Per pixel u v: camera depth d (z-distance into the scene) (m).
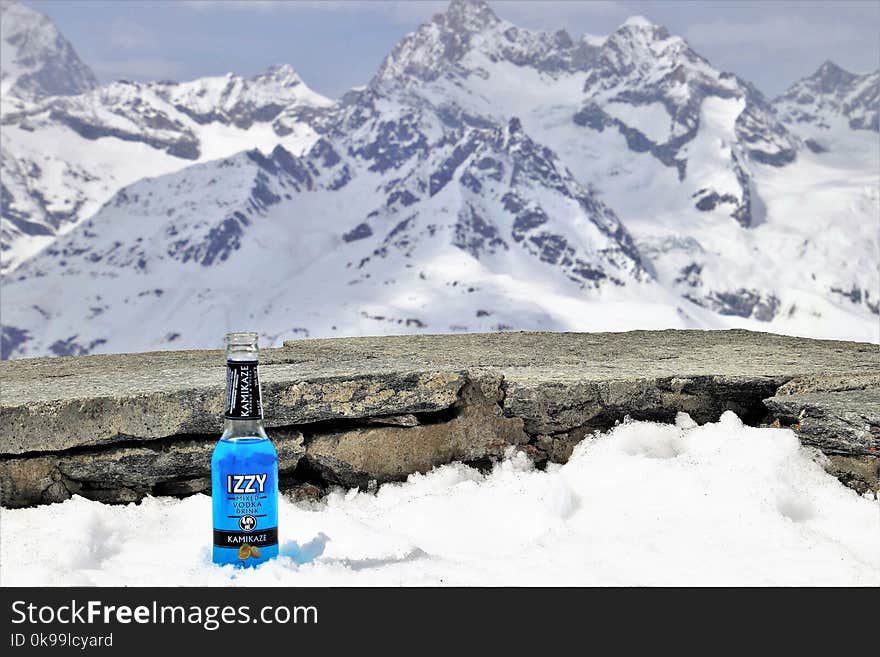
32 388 1.48
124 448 1.39
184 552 1.16
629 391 1.65
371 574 1.08
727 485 1.33
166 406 1.41
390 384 1.52
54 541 1.13
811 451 1.52
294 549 1.10
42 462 1.35
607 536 1.23
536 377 1.63
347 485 1.52
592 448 1.59
